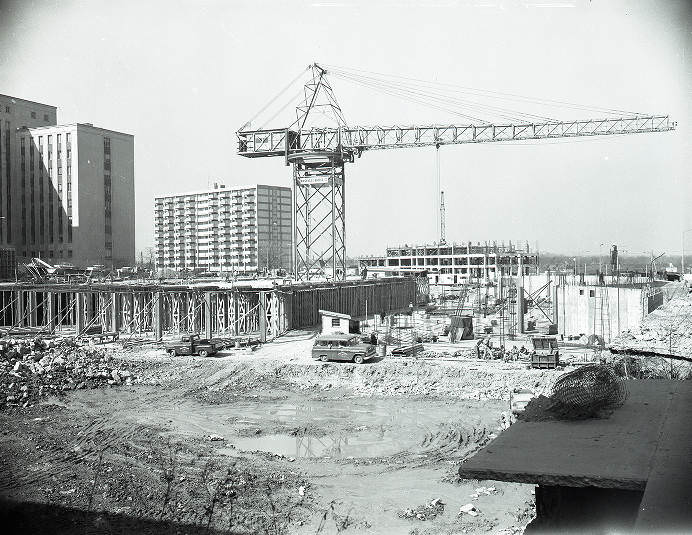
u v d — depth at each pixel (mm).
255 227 179000
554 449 8141
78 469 25203
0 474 24438
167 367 48469
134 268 109562
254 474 24984
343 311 79688
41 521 19875
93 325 65625
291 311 65500
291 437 31062
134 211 129625
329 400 39469
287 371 46469
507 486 23359
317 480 24391
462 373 43125
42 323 76312
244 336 61406
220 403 38719
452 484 23828
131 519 20203
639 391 11562
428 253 167250
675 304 35156
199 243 189250
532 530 8422
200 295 65562
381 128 84062
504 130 83625
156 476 24500
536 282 91875
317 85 83000
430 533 19250
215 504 21641
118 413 35812
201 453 27938
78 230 117938
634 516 8078
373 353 48344
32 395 39281
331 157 81875
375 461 26875
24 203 121625
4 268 95438
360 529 19672
